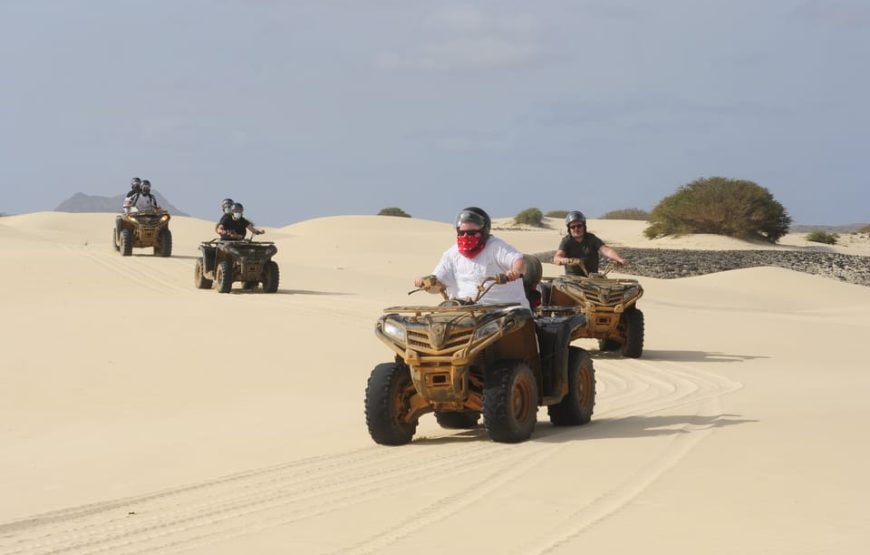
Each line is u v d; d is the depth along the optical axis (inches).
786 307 2608.3
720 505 487.8
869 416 761.0
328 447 731.4
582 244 1393.9
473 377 724.0
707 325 1795.0
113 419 948.6
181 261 2689.5
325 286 2320.4
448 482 575.2
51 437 863.1
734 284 2896.2
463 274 762.2
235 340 1421.0
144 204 2861.7
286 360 1278.3
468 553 427.8
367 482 593.3
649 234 5738.2
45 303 1857.8
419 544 446.3
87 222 5718.5
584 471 583.2
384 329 711.7
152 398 1059.3
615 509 489.4
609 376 1192.8
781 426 712.4
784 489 515.5
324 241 4726.9
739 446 636.7
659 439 680.4
